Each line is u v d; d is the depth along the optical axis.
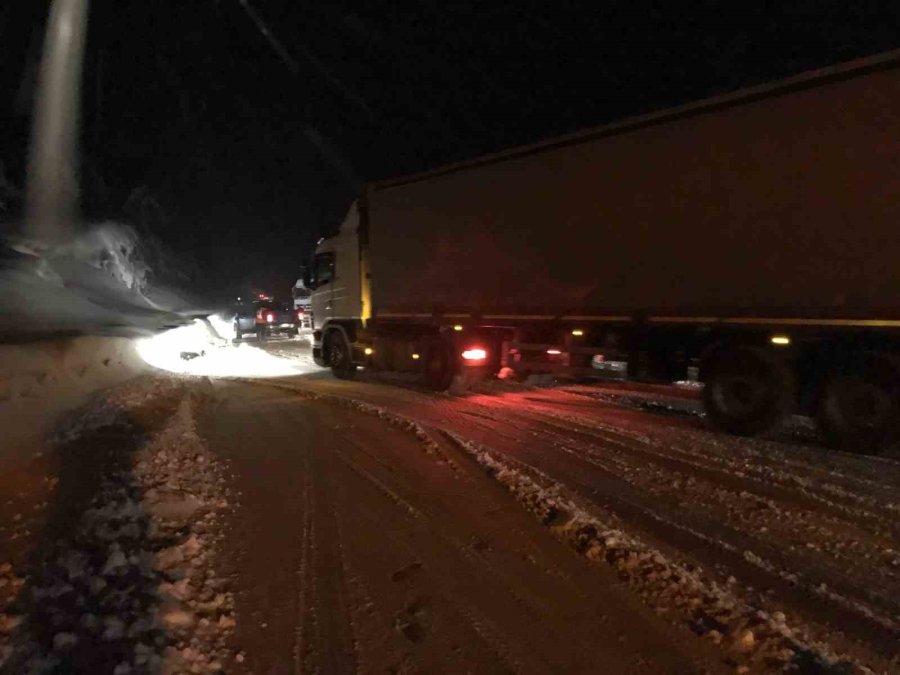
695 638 4.48
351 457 8.93
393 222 17.02
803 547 6.02
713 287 10.53
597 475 8.15
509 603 4.95
